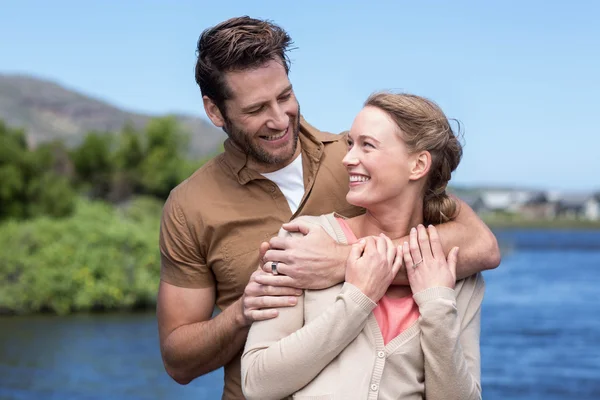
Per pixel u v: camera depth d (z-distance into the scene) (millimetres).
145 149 63594
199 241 3996
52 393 16906
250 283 3352
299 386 3078
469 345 3354
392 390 3141
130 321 28578
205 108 3990
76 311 31297
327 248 3242
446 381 3125
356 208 4086
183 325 4039
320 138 4102
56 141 63125
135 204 44062
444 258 3285
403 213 3396
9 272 30891
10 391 17078
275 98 3736
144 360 20766
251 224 3963
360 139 3305
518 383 17859
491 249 3453
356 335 3123
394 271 3211
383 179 3283
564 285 45156
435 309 3143
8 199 40188
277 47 3750
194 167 62938
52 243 31641
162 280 4148
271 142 3812
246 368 3172
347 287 3121
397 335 3197
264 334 3221
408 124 3273
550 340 24406
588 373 18984
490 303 35438
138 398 16219
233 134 3865
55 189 41500
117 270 31625
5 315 30281
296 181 4047
